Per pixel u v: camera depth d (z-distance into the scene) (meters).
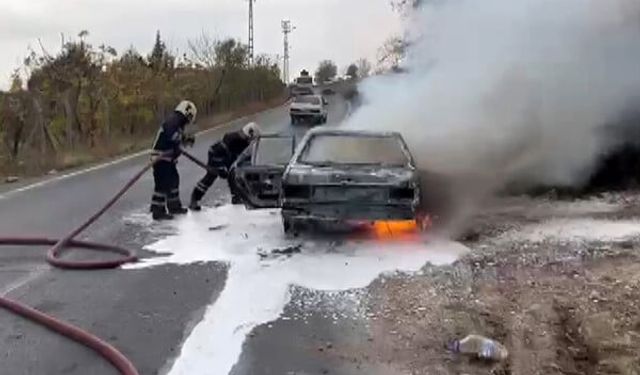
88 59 28.62
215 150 11.37
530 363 5.08
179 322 5.64
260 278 6.91
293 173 8.38
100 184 15.40
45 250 8.43
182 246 8.48
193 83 46.25
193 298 6.30
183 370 4.68
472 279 6.81
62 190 14.28
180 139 10.76
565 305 6.07
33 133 22.20
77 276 7.14
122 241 8.84
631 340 5.43
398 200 8.22
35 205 12.14
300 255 7.86
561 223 9.65
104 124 28.25
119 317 5.78
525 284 6.63
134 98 33.41
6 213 11.24
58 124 25.61
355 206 8.24
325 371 4.71
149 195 13.54
